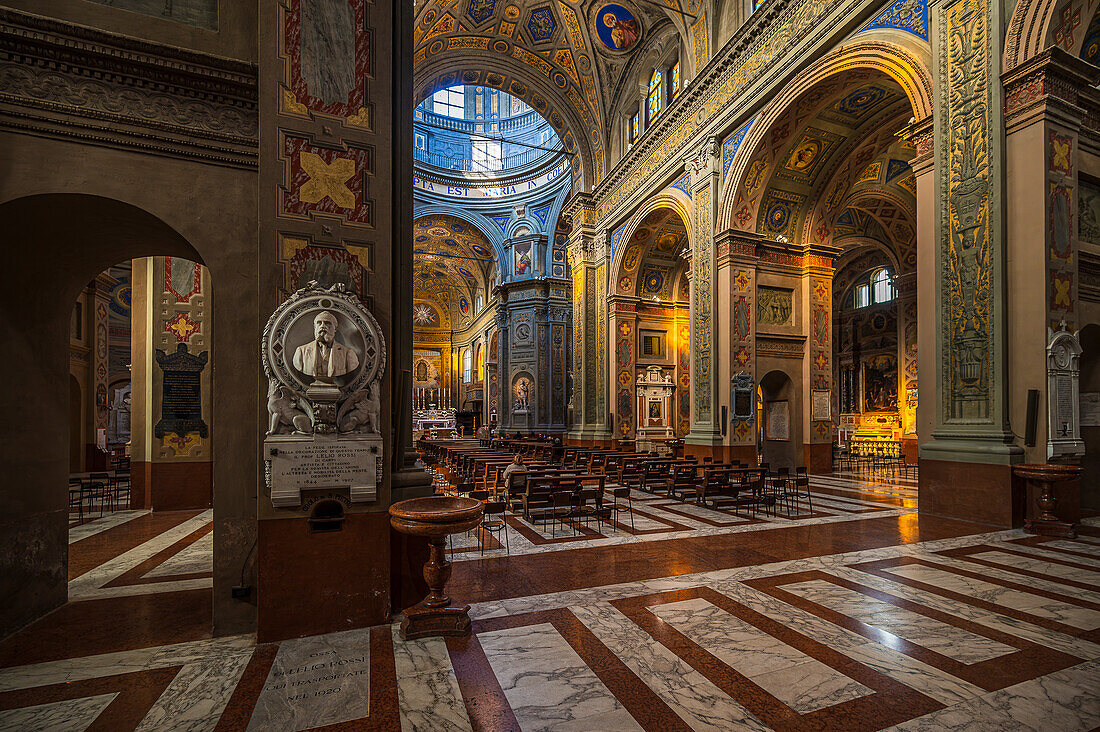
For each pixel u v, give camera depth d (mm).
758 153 12875
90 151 3896
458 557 6160
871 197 18375
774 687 3113
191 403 10180
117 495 12000
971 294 7676
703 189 14492
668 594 4789
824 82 10695
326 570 4078
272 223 4160
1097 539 6559
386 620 4238
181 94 4203
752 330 13891
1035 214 7070
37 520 4406
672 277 21469
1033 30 7137
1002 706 2887
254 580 4219
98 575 5688
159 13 4258
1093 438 8742
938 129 8117
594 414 21672
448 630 3908
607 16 17797
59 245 4453
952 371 7910
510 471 8414
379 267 4508
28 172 3725
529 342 32812
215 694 3080
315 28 4414
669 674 3283
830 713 2828
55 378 4652
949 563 5652
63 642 3885
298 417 4066
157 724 2758
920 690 3062
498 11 18141
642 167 18062
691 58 15117
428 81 19391
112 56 3891
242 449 4262
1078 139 7531
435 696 3031
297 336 4086
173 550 6824
